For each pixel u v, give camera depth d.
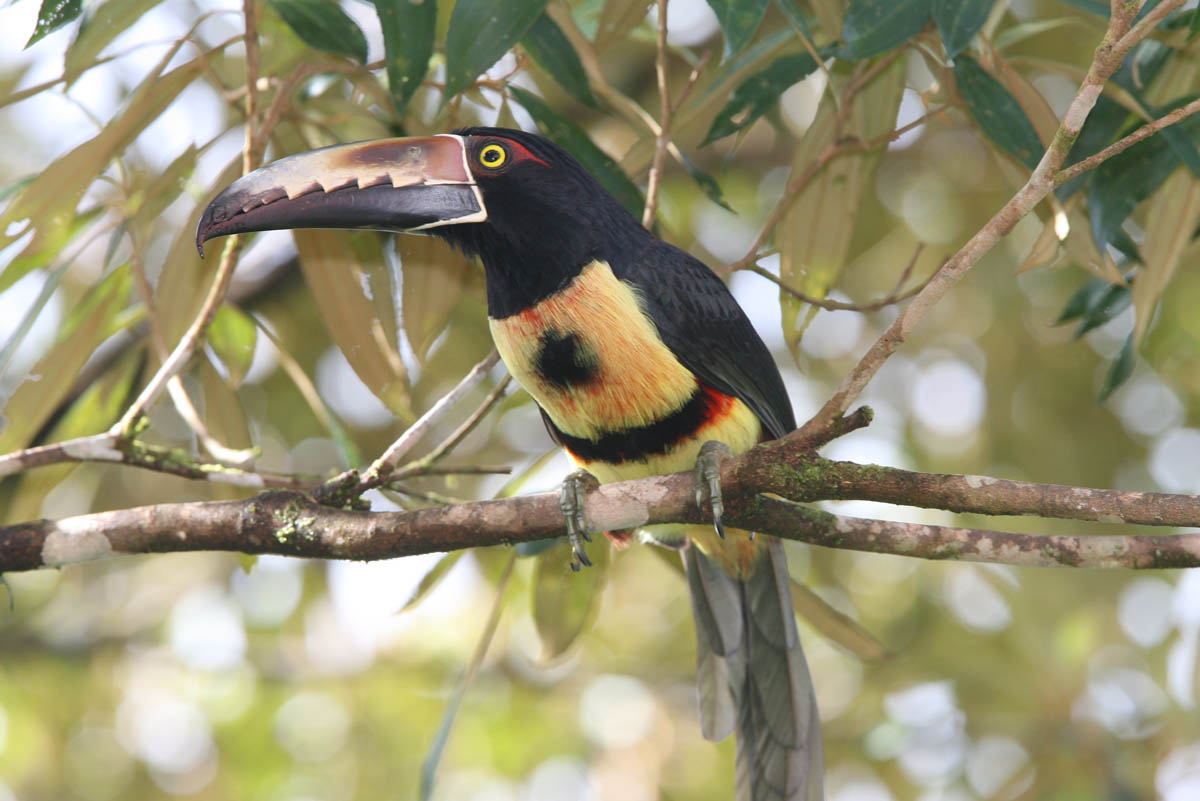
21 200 8.19
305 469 14.27
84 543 7.31
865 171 9.53
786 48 8.93
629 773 14.79
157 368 9.97
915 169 14.82
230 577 15.48
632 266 8.02
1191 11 8.31
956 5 7.11
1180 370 14.16
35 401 9.25
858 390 6.55
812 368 14.98
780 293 9.45
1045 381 14.63
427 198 7.92
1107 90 7.99
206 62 8.48
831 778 14.46
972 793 13.71
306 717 15.27
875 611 14.80
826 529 7.16
